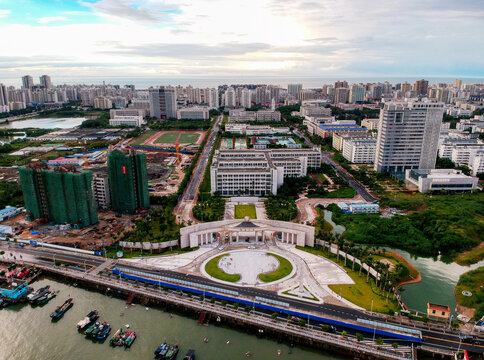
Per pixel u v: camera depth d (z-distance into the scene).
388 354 196.75
